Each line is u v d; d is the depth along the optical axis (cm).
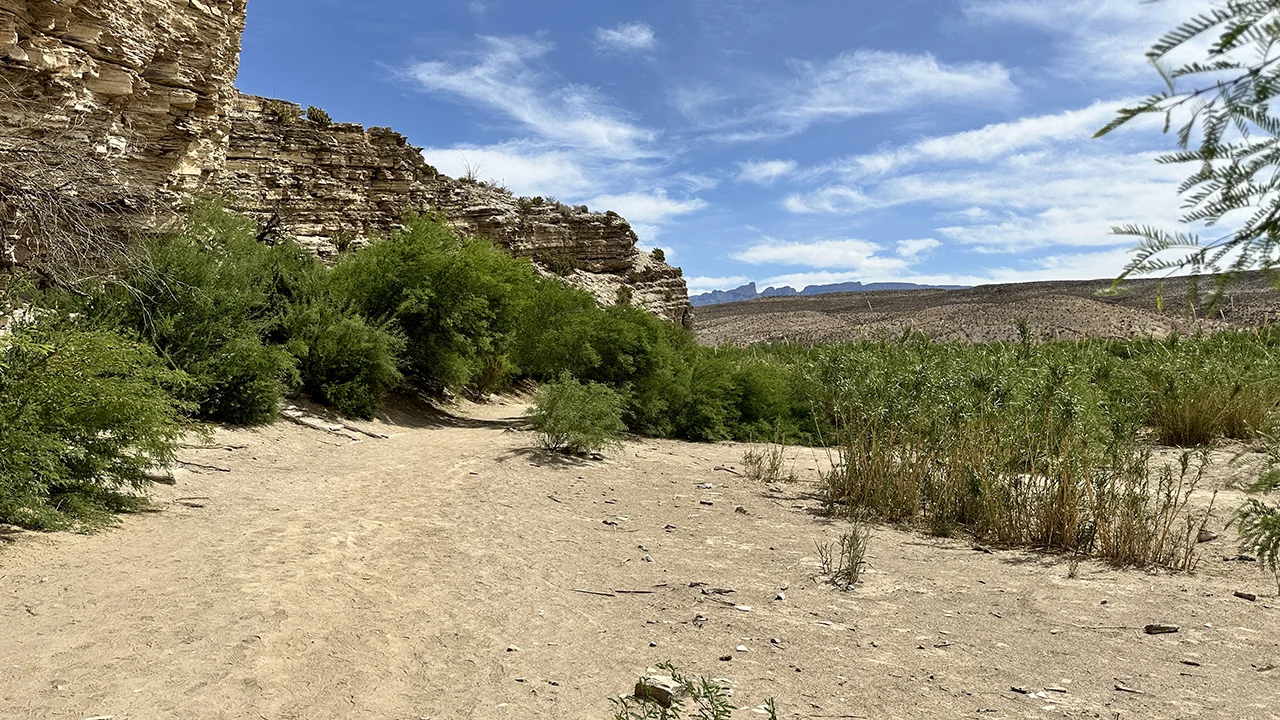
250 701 351
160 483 831
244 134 2991
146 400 708
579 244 4769
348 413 1569
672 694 369
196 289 1195
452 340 1916
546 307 2080
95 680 358
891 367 1212
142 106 1869
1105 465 800
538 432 1397
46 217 958
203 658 391
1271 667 447
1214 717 376
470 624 488
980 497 854
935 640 496
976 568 687
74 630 418
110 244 1070
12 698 334
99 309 1093
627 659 444
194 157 2042
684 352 2059
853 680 423
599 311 1897
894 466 959
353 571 580
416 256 1891
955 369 1099
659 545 754
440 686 391
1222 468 1020
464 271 1905
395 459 1190
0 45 1452
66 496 657
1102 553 722
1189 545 703
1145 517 729
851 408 1110
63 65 1584
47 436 622
